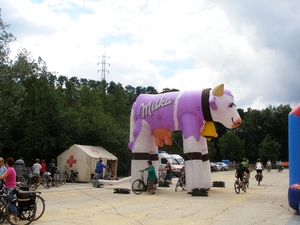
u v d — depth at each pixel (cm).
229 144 5866
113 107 3988
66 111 2703
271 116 7200
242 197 1373
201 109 1474
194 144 1465
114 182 1875
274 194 1490
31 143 2475
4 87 1989
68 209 1051
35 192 835
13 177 817
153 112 1598
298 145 945
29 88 2528
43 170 1984
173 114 1538
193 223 823
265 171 4522
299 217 898
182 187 1698
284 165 6303
